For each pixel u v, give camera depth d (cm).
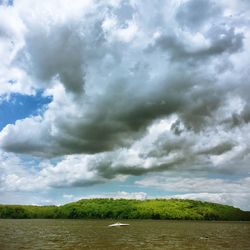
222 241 9625
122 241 9194
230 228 18388
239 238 10856
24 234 11481
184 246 8094
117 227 17625
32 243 8319
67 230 14262
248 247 8069
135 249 7338
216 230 15938
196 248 7700
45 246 7694
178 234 12538
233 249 7600
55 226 18125
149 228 16912
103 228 16362
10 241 8781
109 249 7294
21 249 7081
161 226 19625
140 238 10369
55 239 9588
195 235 12075
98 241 9106
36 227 16712
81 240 9362
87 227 17300
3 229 14488
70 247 7581
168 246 8038
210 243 8950
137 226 19250
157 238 10431
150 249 7369
